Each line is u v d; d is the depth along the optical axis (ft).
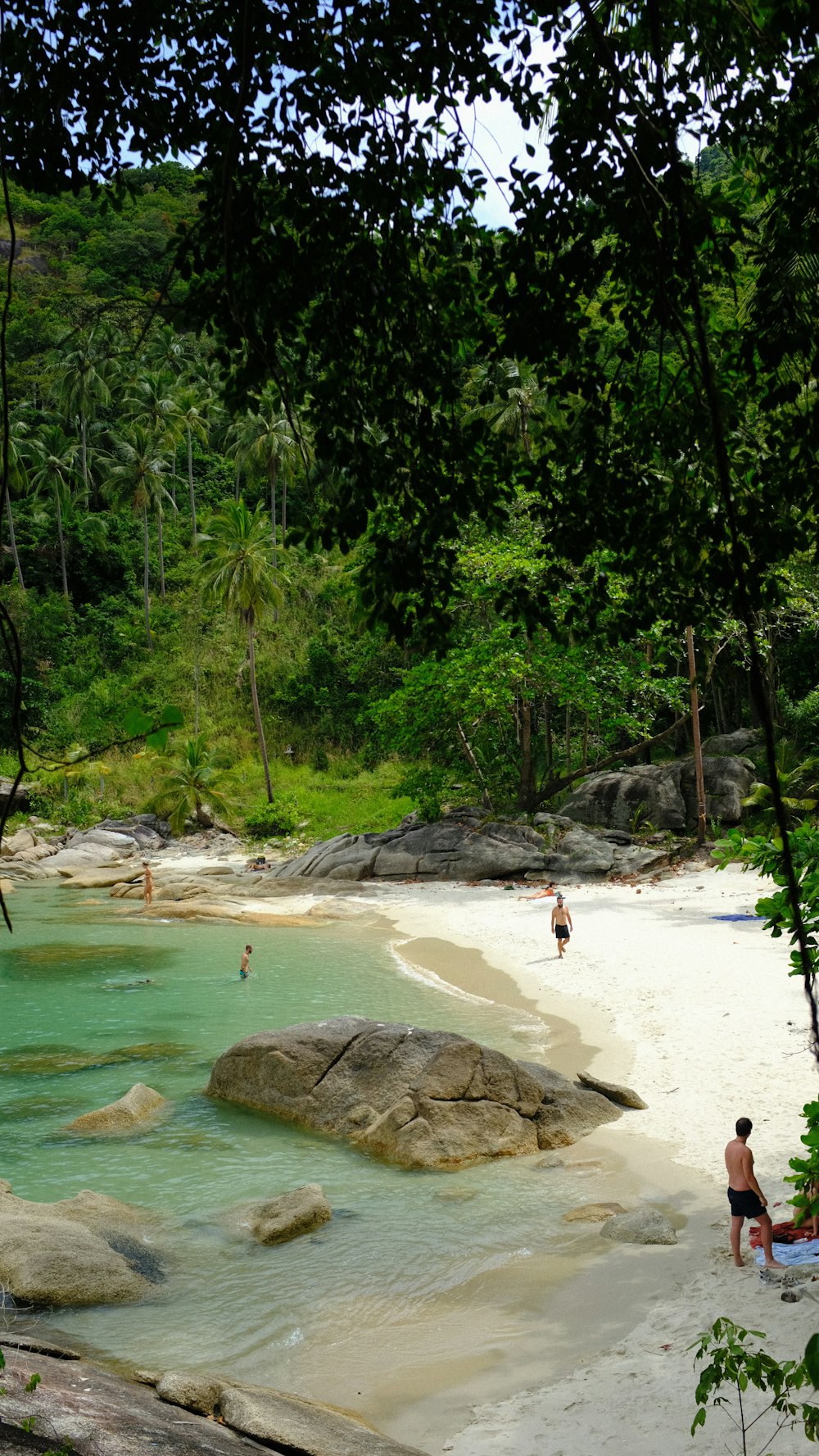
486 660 146.72
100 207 18.20
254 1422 29.19
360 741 254.88
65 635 273.95
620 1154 51.98
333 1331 37.32
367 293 18.21
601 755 188.75
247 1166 53.72
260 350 17.51
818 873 30.04
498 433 20.83
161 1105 63.41
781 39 16.79
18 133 17.20
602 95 16.38
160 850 205.16
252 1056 63.77
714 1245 40.57
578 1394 30.83
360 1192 50.06
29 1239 42.91
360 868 156.66
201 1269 42.60
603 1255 41.37
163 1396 31.42
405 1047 60.85
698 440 20.76
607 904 122.11
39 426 268.21
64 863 189.78
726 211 17.48
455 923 120.78
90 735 238.68
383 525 21.01
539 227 17.98
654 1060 65.26
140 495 272.31
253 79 16.75
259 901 146.61
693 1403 28.81
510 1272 40.91
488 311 19.56
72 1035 79.71
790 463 21.01
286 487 288.51
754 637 10.24
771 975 82.69
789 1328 31.78
